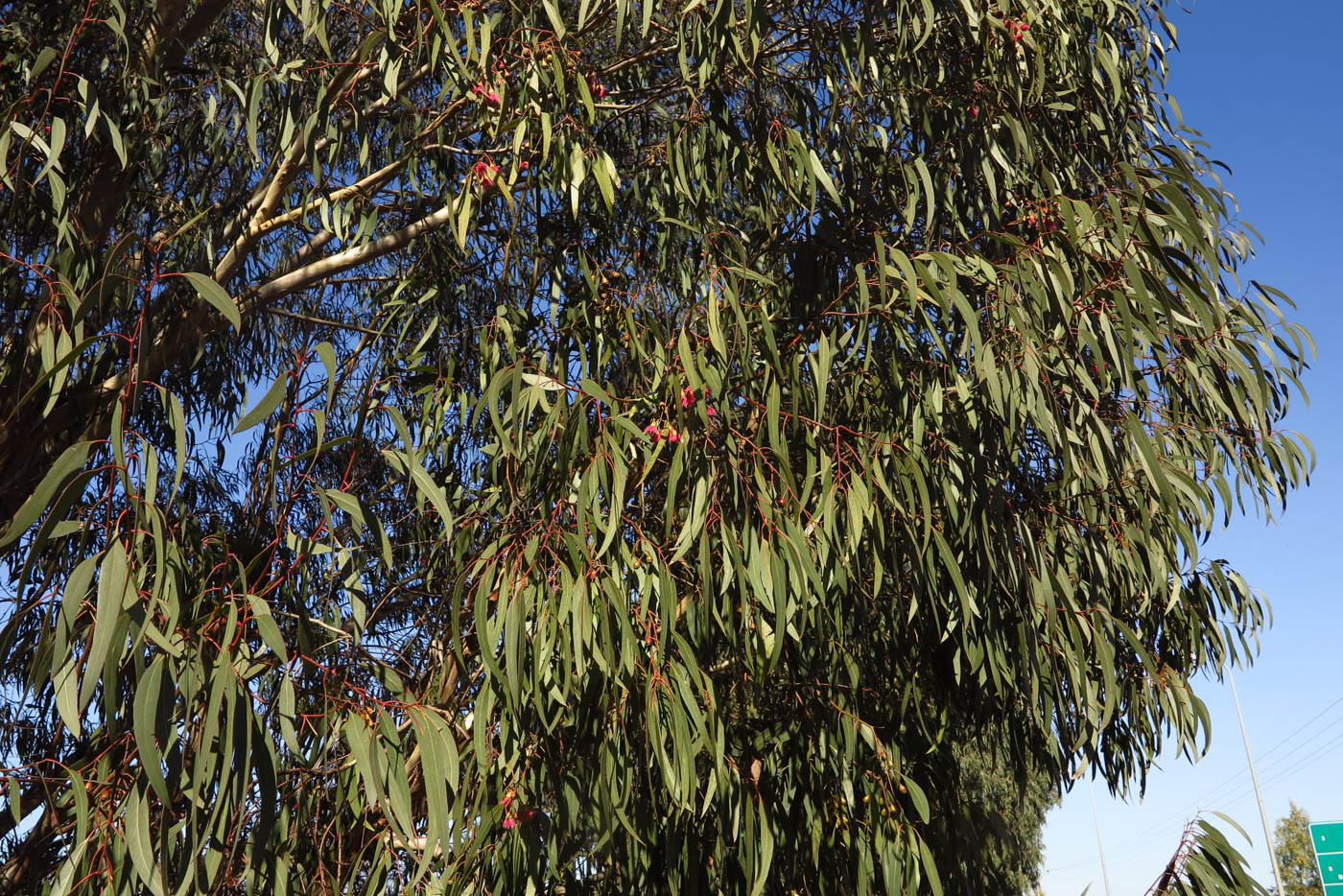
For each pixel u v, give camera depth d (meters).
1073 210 2.54
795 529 2.17
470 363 3.58
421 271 3.70
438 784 1.88
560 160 2.74
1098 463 2.57
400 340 3.31
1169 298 2.45
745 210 3.41
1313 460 3.15
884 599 3.23
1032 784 9.43
